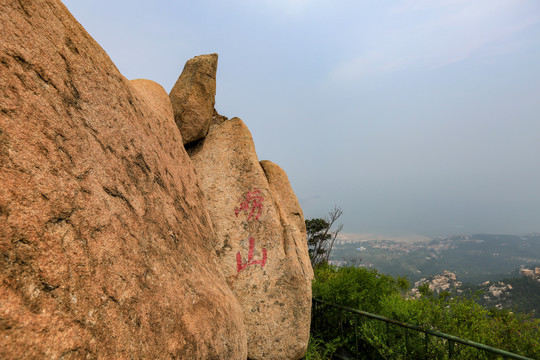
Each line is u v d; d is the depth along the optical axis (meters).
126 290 1.50
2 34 1.39
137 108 2.68
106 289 1.38
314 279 5.69
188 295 2.04
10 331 0.94
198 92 5.14
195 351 1.78
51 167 1.37
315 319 5.10
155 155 2.65
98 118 1.94
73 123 1.66
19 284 1.03
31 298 1.05
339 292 4.89
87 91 1.92
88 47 2.12
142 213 2.00
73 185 1.46
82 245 1.37
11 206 1.12
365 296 4.84
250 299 4.02
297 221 6.00
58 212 1.31
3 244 1.04
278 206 5.21
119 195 1.82
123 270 1.55
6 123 1.24
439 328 3.82
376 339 4.10
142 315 1.52
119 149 2.06
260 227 4.52
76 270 1.27
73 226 1.36
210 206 4.67
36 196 1.24
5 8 1.47
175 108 5.05
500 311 3.73
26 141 1.29
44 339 1.02
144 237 1.89
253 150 5.25
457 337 3.37
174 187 2.87
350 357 4.54
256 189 4.80
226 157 5.16
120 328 1.35
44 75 1.57
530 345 3.14
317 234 12.77
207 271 2.68
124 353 1.32
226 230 4.49
